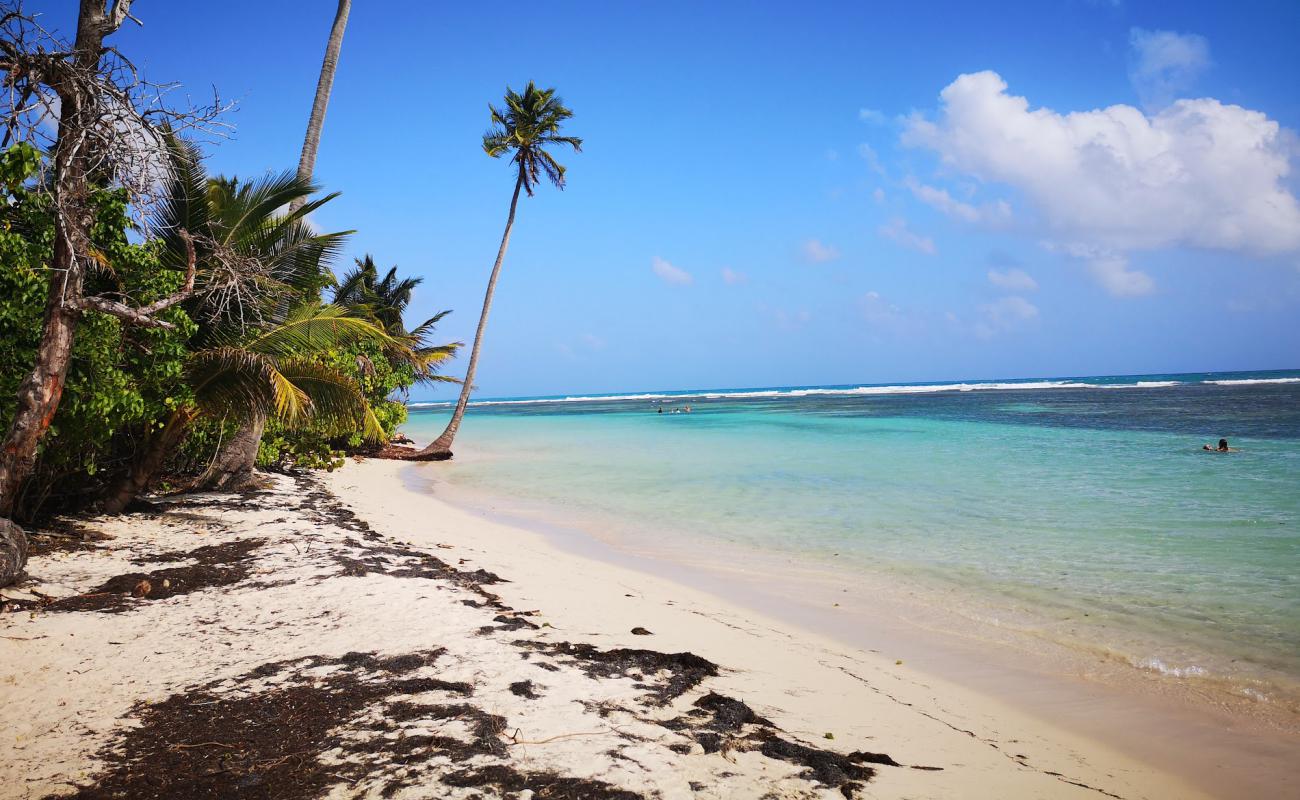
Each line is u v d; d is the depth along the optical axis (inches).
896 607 328.5
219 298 409.7
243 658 212.8
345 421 461.4
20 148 240.7
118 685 189.6
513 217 1251.8
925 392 4431.6
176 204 412.2
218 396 409.7
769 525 524.7
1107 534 456.1
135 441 436.5
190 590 286.8
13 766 145.7
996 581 364.5
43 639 220.2
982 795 162.1
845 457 959.6
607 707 189.0
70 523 394.0
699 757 163.9
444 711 177.5
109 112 260.8
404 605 273.4
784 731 189.0
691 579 382.9
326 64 679.7
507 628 254.2
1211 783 178.2
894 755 181.0
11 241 308.0
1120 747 197.2
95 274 348.5
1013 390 4079.7
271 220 458.3
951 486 679.7
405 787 141.3
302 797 137.4
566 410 3636.8
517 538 493.4
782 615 318.7
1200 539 434.0
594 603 316.8
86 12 270.5
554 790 143.1
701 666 233.1
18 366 322.7
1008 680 244.7
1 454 269.7
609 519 570.9
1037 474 737.6
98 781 141.3
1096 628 293.4
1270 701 225.9
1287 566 370.6
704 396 6156.5
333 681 196.1
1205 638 278.7
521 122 1221.7
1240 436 1064.8
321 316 485.4
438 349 1252.5
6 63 238.2
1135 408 1838.1
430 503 666.8
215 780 142.8
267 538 396.2
